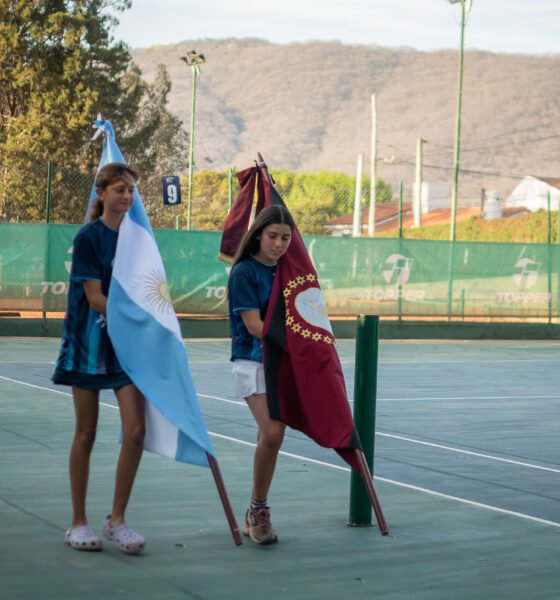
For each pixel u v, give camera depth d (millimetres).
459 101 36344
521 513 7375
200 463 5941
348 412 6184
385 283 26672
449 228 58344
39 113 45344
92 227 5891
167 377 5855
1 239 23141
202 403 13000
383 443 10484
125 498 5980
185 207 65062
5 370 16234
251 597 5215
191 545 6168
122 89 50344
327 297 26125
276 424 6137
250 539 6336
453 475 8859
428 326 27047
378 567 5832
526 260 28109
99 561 5750
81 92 45562
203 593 5246
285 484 8094
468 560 6023
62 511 6910
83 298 5871
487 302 27703
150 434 6004
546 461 9711
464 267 27469
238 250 6266
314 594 5297
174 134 61688
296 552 6094
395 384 16141
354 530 6668
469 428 11688
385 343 25359
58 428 10539
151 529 6531
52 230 23438
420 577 5660
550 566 5934
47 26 45500
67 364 5863
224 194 70625
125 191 5867
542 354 23359
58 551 5918
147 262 5949
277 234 6098
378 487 8148
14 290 23203
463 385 16219
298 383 6102
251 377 6215
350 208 103938
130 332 5809
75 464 5953
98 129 6406
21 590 5191
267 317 6125
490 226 56594
